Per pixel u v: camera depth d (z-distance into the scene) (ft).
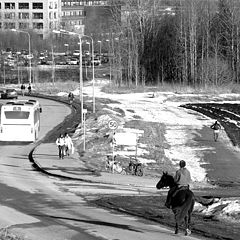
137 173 185.88
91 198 143.64
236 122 360.07
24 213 122.42
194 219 111.24
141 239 95.50
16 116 254.68
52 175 181.06
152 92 564.30
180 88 579.89
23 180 172.24
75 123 326.03
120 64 640.17
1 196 145.38
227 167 218.38
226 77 600.80
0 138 255.29
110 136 260.01
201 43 653.71
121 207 127.95
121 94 553.23
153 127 320.50
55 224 109.91
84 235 99.66
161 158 224.94
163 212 120.37
